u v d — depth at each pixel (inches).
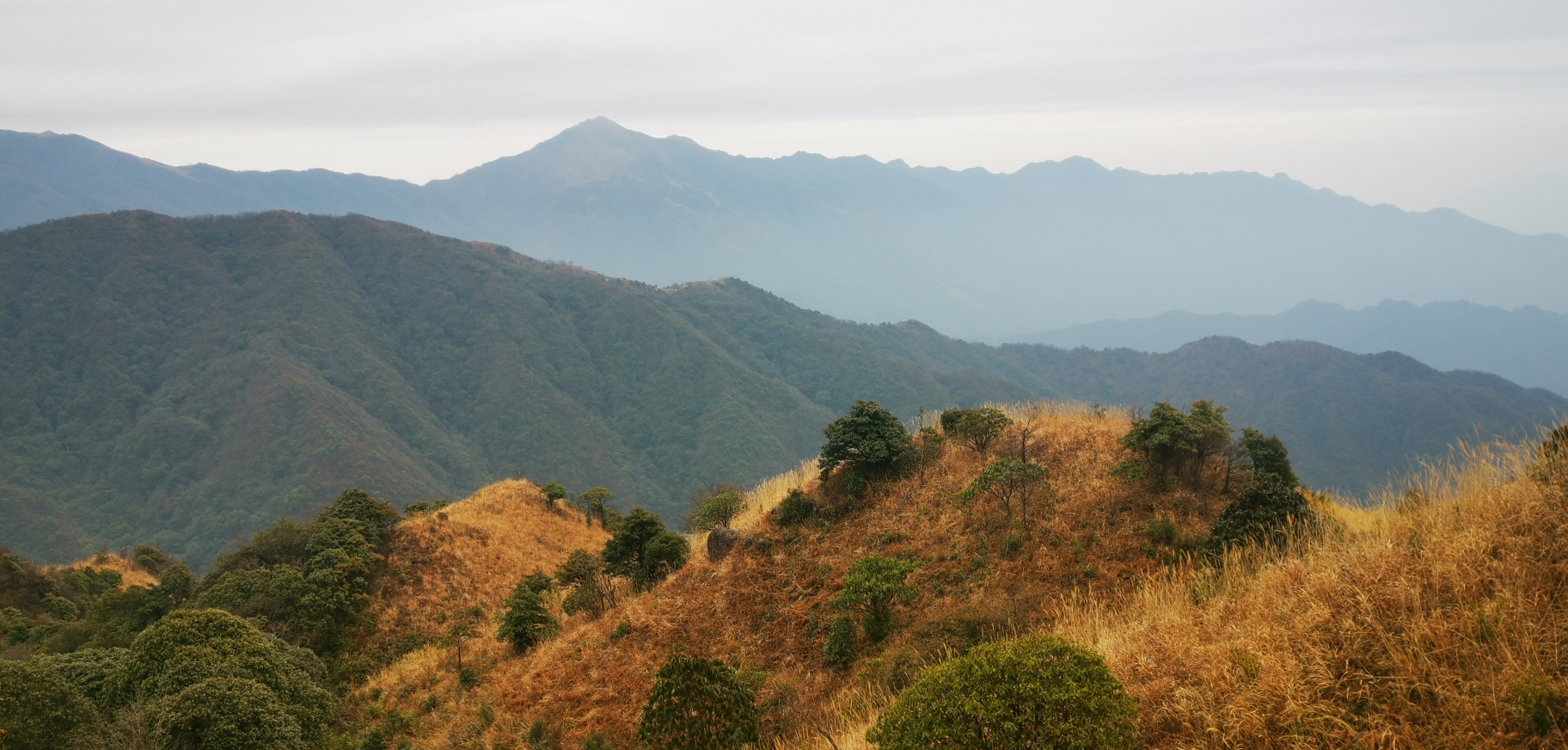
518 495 1935.3
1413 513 348.8
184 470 7445.9
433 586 1401.3
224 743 632.4
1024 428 767.7
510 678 724.0
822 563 669.9
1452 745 213.6
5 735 578.9
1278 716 247.4
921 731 267.7
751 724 400.5
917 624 536.4
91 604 1994.3
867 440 761.0
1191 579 443.8
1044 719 252.4
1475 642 239.6
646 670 614.5
